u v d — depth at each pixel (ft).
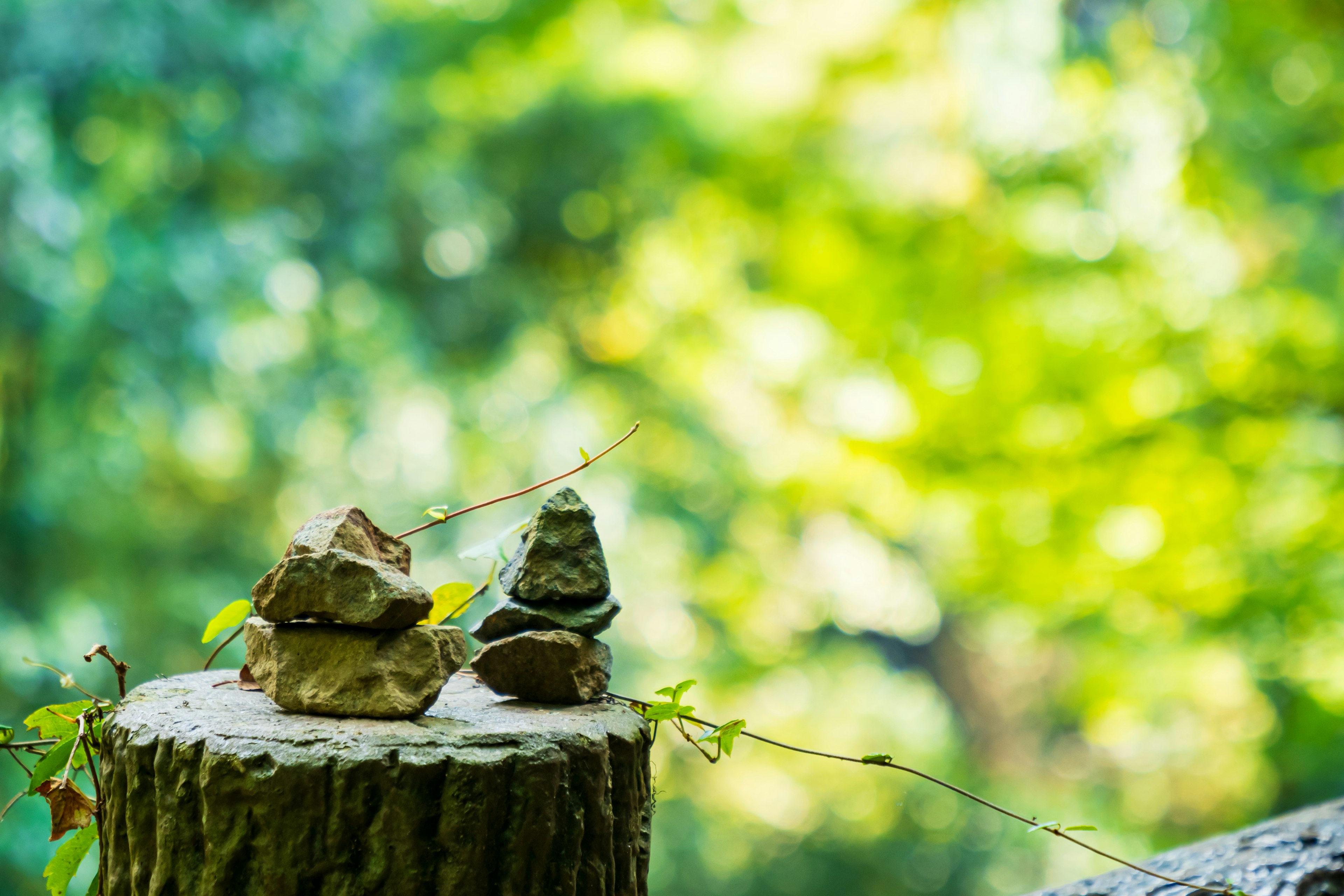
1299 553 17.92
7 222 20.27
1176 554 18.75
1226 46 19.94
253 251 23.59
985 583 21.08
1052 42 21.08
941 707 48.80
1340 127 19.58
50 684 19.95
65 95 20.58
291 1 23.93
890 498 24.66
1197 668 22.47
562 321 32.91
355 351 27.55
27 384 21.77
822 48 24.35
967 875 35.68
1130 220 20.21
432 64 27.53
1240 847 6.88
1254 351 18.24
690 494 37.17
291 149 23.57
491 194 29.43
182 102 21.81
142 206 22.31
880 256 22.48
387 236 26.66
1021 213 21.85
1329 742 21.25
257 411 25.16
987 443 19.66
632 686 35.58
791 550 40.73
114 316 21.42
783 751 40.98
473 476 32.24
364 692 4.51
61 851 5.33
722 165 26.71
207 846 4.15
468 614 23.54
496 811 4.20
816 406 25.50
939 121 22.72
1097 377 19.21
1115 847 34.42
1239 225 20.35
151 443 25.16
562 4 26.76
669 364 34.81
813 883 35.37
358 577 4.53
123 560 23.08
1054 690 42.29
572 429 33.06
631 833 4.72
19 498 21.25
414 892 4.08
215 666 23.49
